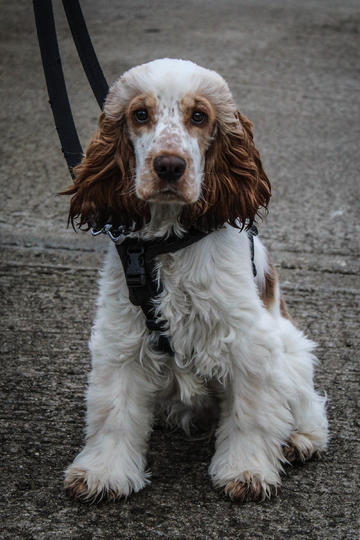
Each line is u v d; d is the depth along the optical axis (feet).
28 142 20.71
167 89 8.06
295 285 14.14
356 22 36.06
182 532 8.16
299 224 16.51
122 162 8.54
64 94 9.95
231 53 29.45
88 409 9.15
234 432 9.07
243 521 8.38
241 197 8.73
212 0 39.75
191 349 8.82
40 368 11.40
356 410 10.65
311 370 9.87
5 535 8.02
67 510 8.49
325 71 28.02
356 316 13.21
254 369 8.79
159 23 33.76
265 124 22.57
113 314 8.85
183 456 9.66
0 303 13.28
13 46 29.89
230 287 8.52
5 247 15.24
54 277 14.23
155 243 8.59
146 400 9.16
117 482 8.68
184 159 7.86
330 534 8.19
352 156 20.51
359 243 15.79
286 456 9.48
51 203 17.20
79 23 9.89
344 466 9.50
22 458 9.39
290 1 40.78
